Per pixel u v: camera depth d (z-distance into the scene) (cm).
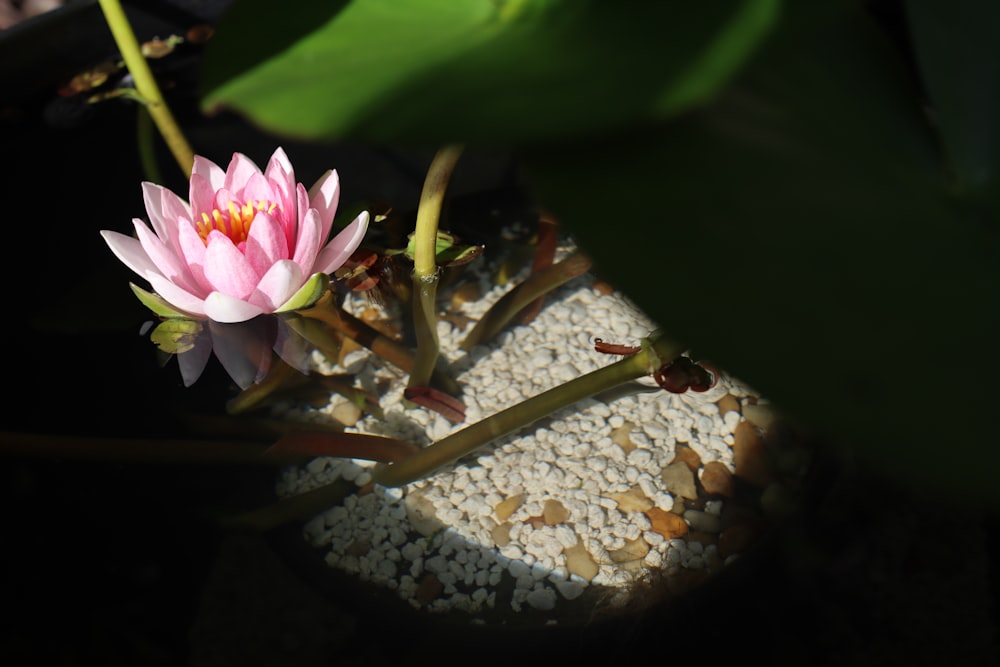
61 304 121
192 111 131
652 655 111
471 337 122
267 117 92
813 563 114
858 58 102
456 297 123
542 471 117
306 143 130
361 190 128
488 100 85
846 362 78
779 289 83
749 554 114
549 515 116
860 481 116
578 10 95
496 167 129
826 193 92
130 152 129
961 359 79
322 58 101
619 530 115
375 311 122
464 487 117
